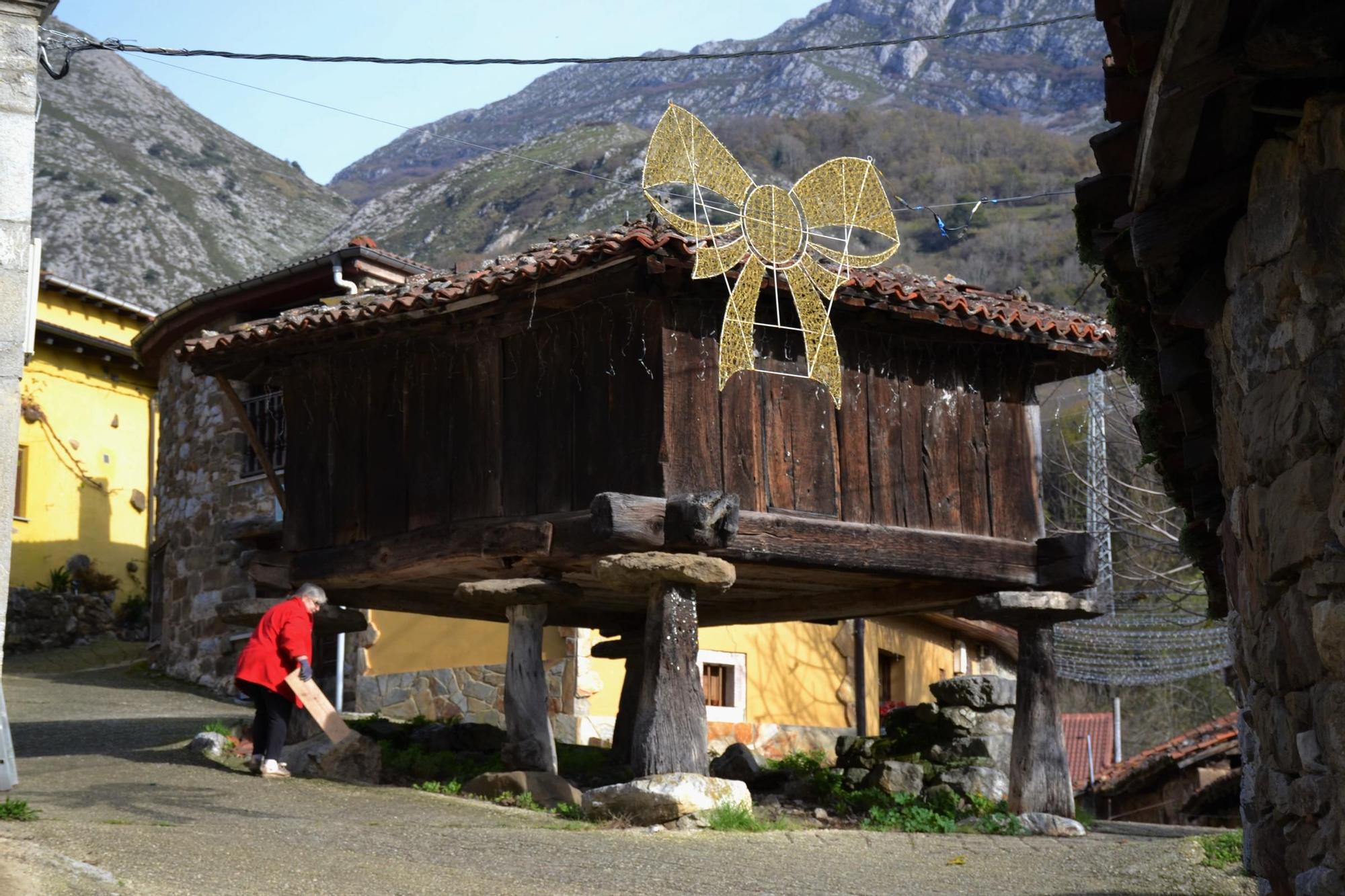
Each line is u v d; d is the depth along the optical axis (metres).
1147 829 11.69
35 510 21.75
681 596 8.91
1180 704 31.78
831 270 9.52
